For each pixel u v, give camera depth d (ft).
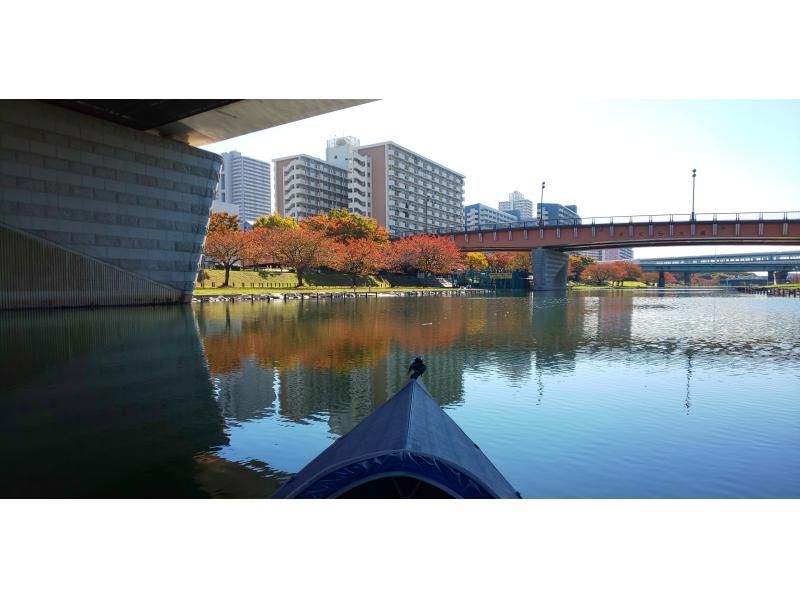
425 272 271.49
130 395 31.63
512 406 29.63
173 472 19.75
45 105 88.84
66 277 92.94
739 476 19.63
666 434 24.49
